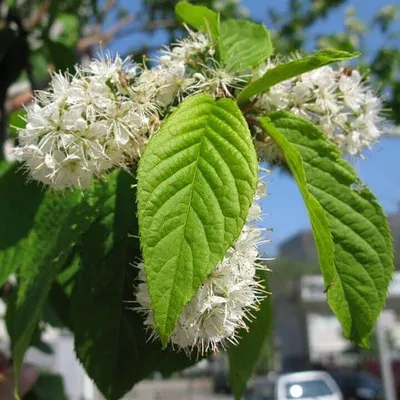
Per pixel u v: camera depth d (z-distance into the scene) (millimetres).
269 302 286
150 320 219
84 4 752
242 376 306
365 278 245
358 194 245
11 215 269
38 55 557
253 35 281
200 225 172
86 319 269
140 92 238
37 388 529
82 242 270
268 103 261
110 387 267
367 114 292
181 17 317
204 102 193
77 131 228
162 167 179
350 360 4516
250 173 178
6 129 483
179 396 3604
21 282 257
